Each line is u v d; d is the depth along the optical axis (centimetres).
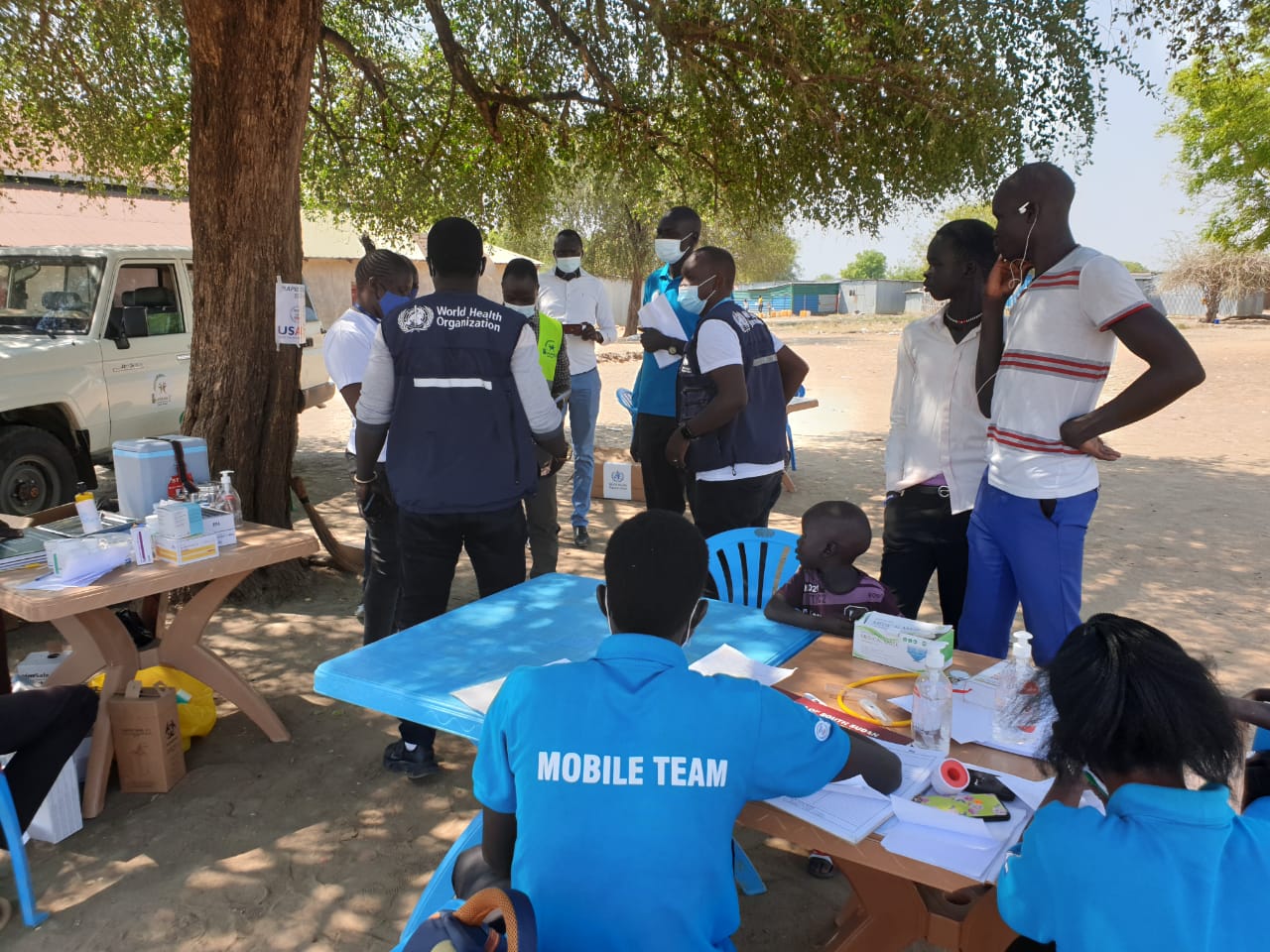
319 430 1161
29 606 292
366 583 393
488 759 163
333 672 239
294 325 522
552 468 367
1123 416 256
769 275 3744
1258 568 615
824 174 717
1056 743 150
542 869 151
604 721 154
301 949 262
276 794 340
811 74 650
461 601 544
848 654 253
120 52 729
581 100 768
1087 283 259
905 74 625
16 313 727
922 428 339
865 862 166
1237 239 2195
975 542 303
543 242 2105
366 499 358
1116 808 143
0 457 631
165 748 337
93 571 315
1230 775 142
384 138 885
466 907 147
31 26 685
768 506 397
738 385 356
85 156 857
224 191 496
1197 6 621
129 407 716
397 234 962
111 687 341
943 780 183
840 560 285
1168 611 537
